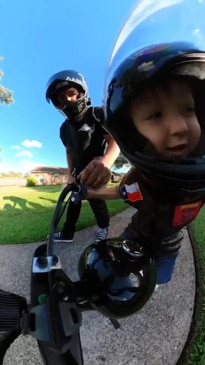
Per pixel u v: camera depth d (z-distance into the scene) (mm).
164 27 386
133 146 346
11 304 331
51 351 291
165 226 442
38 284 321
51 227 373
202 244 1435
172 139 326
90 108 1285
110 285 414
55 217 391
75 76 1198
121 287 418
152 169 335
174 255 622
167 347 885
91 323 1002
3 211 2430
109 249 455
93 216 1943
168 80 320
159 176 339
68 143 1390
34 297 312
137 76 321
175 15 393
